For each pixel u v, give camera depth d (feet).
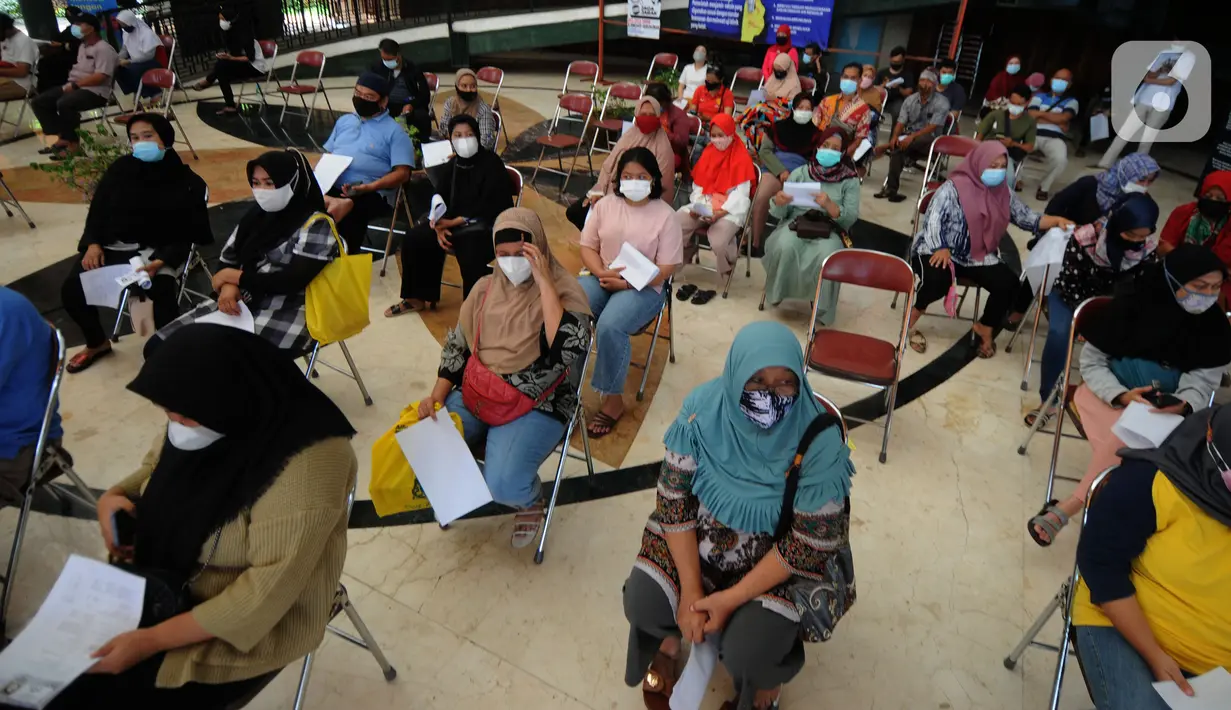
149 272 12.26
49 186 21.39
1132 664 6.14
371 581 9.09
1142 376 9.44
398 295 16.29
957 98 24.90
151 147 12.13
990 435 12.14
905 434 12.10
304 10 38.32
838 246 14.70
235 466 5.51
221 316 10.61
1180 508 5.93
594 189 16.85
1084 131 28.86
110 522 6.22
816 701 7.77
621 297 11.74
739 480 6.57
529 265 8.79
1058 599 7.41
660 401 12.84
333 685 7.79
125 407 12.18
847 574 6.79
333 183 14.69
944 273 13.84
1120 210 11.56
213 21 36.22
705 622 6.56
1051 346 11.77
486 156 14.58
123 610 5.32
